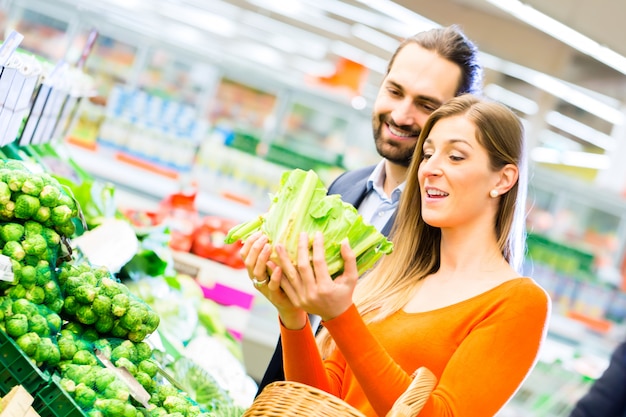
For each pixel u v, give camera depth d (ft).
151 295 13.51
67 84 13.47
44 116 12.97
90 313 8.02
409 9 26.37
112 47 32.55
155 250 14.10
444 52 9.78
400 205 8.27
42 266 7.70
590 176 50.24
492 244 7.64
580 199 27.30
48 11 31.96
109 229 13.21
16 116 10.78
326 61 44.01
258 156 30.66
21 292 7.46
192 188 22.97
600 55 22.53
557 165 53.06
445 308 7.36
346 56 38.11
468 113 7.55
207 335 14.24
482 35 28.17
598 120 40.57
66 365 7.41
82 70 15.07
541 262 26.22
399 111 9.71
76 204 8.29
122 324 8.23
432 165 7.52
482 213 7.61
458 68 9.84
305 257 6.42
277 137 31.76
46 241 7.79
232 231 6.89
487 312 7.06
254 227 6.87
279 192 6.86
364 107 30.42
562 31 21.47
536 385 21.43
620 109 34.42
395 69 9.88
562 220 27.89
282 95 31.63
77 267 8.42
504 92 40.14
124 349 8.05
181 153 29.78
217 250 21.04
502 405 6.75
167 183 29.12
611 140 38.93
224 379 12.94
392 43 32.42
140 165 29.58
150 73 33.88
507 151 7.49
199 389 11.31
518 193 7.65
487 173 7.47
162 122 29.89
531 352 6.91
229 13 35.09
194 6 34.91
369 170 10.96
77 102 15.42
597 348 24.22
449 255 7.73
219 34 41.27
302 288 6.50
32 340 7.03
